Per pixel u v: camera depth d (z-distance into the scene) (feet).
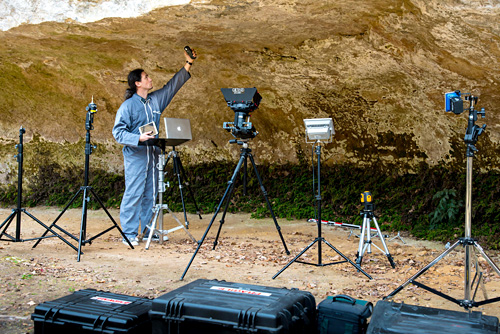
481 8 16.08
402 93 25.44
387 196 27.96
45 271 15.31
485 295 12.12
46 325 9.36
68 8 20.38
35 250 18.42
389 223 25.75
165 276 15.43
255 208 29.89
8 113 31.09
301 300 9.37
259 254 19.19
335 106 29.09
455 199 25.32
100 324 9.06
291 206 29.04
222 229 25.22
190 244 21.24
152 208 21.25
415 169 28.12
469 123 11.71
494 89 21.02
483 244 21.25
